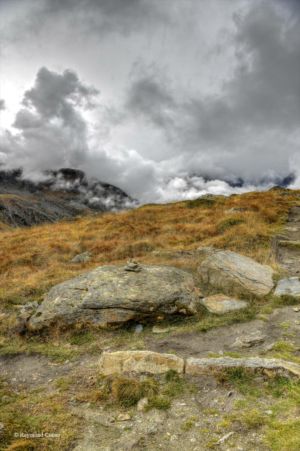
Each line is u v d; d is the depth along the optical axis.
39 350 10.23
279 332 9.91
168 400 6.73
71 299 11.92
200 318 11.46
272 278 14.23
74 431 6.02
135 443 5.62
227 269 13.88
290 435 5.32
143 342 9.99
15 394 7.79
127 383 7.15
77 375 8.30
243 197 36.62
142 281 12.64
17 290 15.12
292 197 36.94
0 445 5.66
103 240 23.39
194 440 5.61
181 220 28.19
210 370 7.43
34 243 24.11
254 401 6.44
